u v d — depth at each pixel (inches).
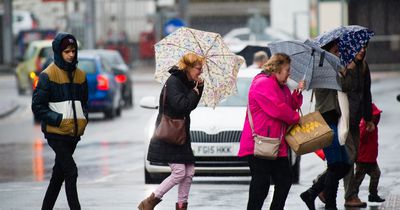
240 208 915.4
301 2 3789.4
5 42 4037.9
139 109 2428.6
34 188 1101.7
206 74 842.8
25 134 1850.4
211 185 1112.2
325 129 797.9
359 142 863.7
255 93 787.4
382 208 903.7
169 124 808.9
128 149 1560.0
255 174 798.5
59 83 815.1
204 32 840.9
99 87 2092.8
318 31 3634.4
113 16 4495.6
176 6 4505.4
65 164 816.3
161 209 917.8
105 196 1010.1
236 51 1638.8
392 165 1282.0
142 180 1180.5
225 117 1127.6
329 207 861.2
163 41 842.8
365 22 3570.4
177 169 818.2
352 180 911.7
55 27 4559.5
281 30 3555.6
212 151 1109.1
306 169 1293.1
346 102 832.3
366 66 865.5
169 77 815.1
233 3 4562.0
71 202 815.7
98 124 2028.8
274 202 804.6
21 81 2795.3
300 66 825.5
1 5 4658.0
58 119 810.2
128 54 4143.7
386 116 2027.6
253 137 792.9
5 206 943.7
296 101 804.6
